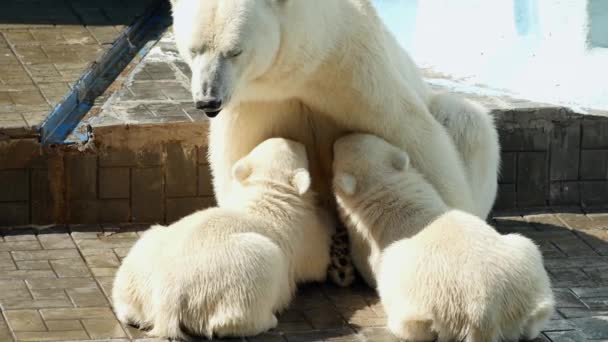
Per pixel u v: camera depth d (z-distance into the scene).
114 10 16.36
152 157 12.50
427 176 11.16
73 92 13.28
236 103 10.64
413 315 9.56
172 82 13.88
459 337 9.54
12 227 12.36
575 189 13.31
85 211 12.50
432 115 11.88
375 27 10.96
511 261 9.64
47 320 10.20
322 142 11.39
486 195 12.20
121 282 10.12
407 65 11.92
